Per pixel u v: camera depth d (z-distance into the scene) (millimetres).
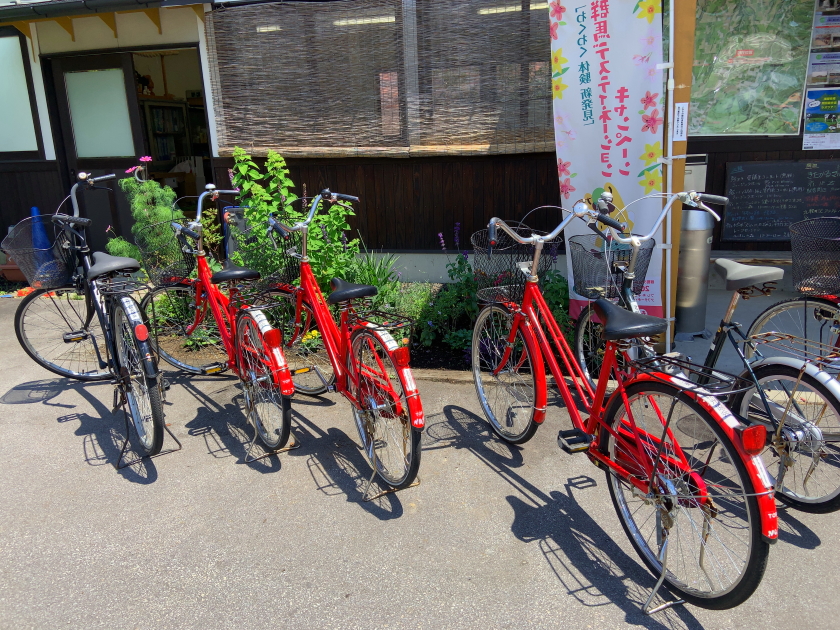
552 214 5938
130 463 3387
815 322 4488
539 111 5629
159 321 4648
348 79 5945
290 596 2379
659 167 4039
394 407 2895
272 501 3002
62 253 3857
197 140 9383
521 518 2814
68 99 7055
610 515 2822
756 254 5875
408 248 6367
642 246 3092
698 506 2156
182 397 4219
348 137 6098
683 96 3895
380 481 3135
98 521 2877
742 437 1929
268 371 3332
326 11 5797
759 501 1911
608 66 4020
